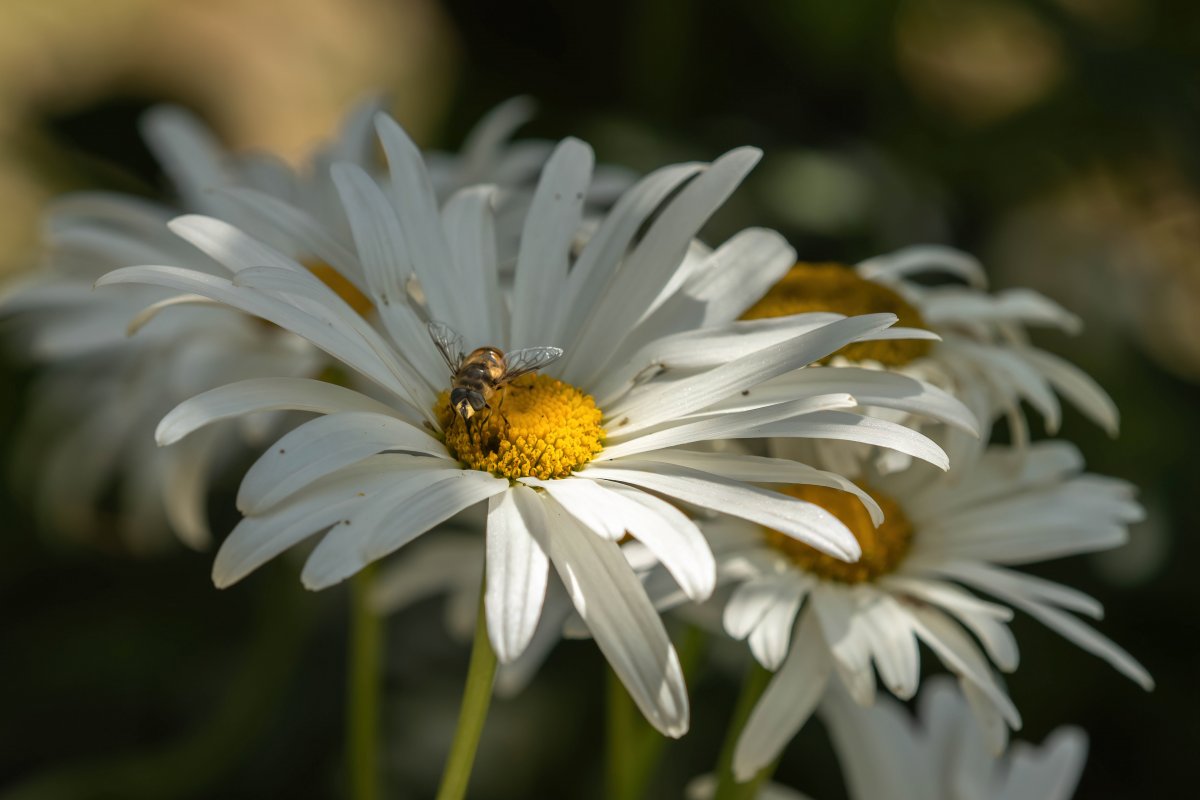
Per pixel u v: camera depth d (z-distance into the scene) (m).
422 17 0.93
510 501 0.40
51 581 0.64
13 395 0.67
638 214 0.44
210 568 0.64
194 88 0.90
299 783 0.59
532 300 0.44
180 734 0.59
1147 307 0.69
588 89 0.74
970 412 0.41
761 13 0.68
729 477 0.41
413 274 0.45
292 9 1.04
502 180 0.52
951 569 0.44
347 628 0.62
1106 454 0.59
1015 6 0.69
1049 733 0.58
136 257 0.52
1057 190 0.70
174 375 0.50
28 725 0.59
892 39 0.70
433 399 0.43
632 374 0.43
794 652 0.43
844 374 0.42
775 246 0.44
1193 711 0.58
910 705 0.57
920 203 0.67
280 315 0.40
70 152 0.80
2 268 0.80
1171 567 0.58
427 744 0.58
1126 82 0.66
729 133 0.69
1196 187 0.68
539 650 0.49
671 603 0.42
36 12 0.97
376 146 0.57
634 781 0.45
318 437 0.40
